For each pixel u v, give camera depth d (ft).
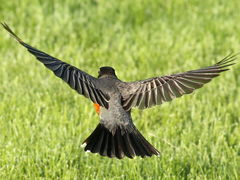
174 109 44.68
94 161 37.17
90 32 59.82
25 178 35.27
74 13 64.34
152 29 61.52
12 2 65.36
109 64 52.19
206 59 54.34
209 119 43.47
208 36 59.26
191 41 57.82
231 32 60.90
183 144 38.86
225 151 38.68
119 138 25.00
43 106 44.29
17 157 36.88
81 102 44.78
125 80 49.03
